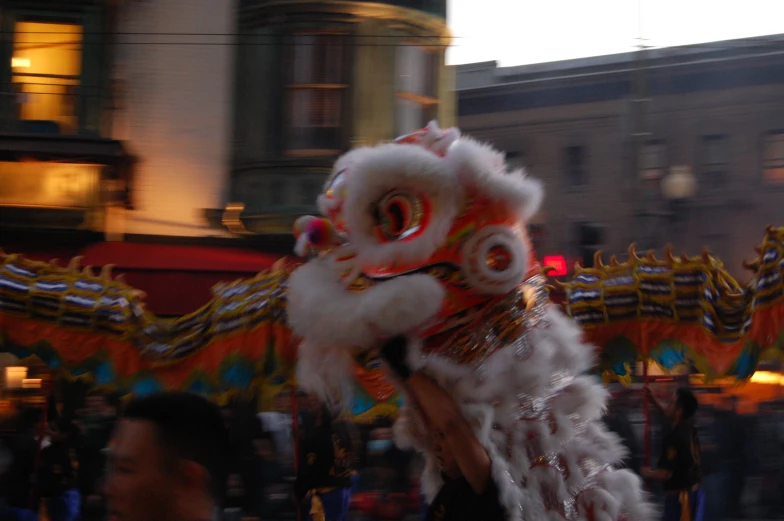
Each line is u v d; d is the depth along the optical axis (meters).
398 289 2.21
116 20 13.28
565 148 25.55
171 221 13.23
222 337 4.89
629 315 4.12
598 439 2.54
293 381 4.82
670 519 6.57
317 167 13.23
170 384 4.94
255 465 7.52
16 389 8.87
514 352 2.36
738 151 23.67
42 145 12.63
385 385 2.59
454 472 2.38
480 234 2.29
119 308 4.96
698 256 4.05
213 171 13.37
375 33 13.49
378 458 8.12
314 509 6.77
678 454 6.56
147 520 1.58
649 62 24.33
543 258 10.40
